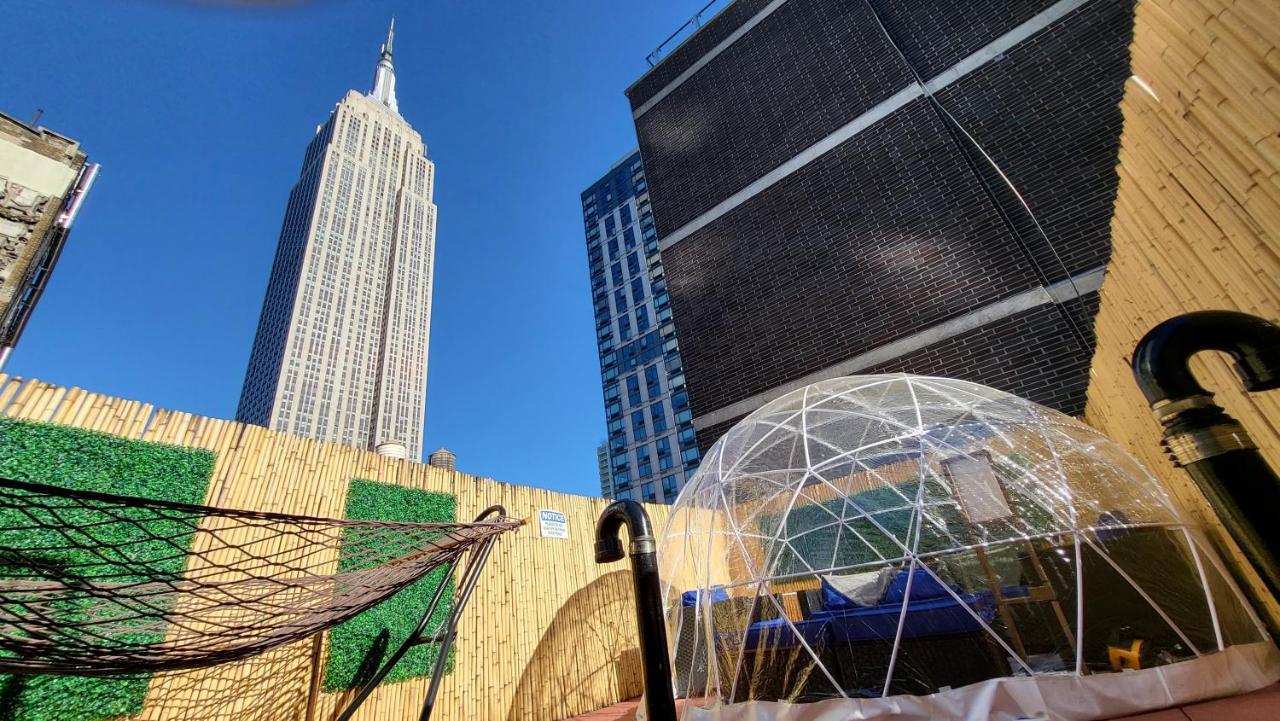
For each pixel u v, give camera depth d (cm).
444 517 695
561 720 695
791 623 480
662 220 1510
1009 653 389
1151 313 446
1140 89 364
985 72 1041
